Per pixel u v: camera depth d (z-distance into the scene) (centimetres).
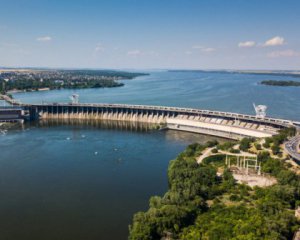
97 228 14488
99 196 17662
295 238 11769
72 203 16850
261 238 11169
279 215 12694
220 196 15475
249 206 14188
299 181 15800
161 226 12825
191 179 16538
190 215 13600
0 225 14788
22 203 16862
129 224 14788
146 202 16938
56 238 13750
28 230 14362
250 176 17762
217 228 11981
